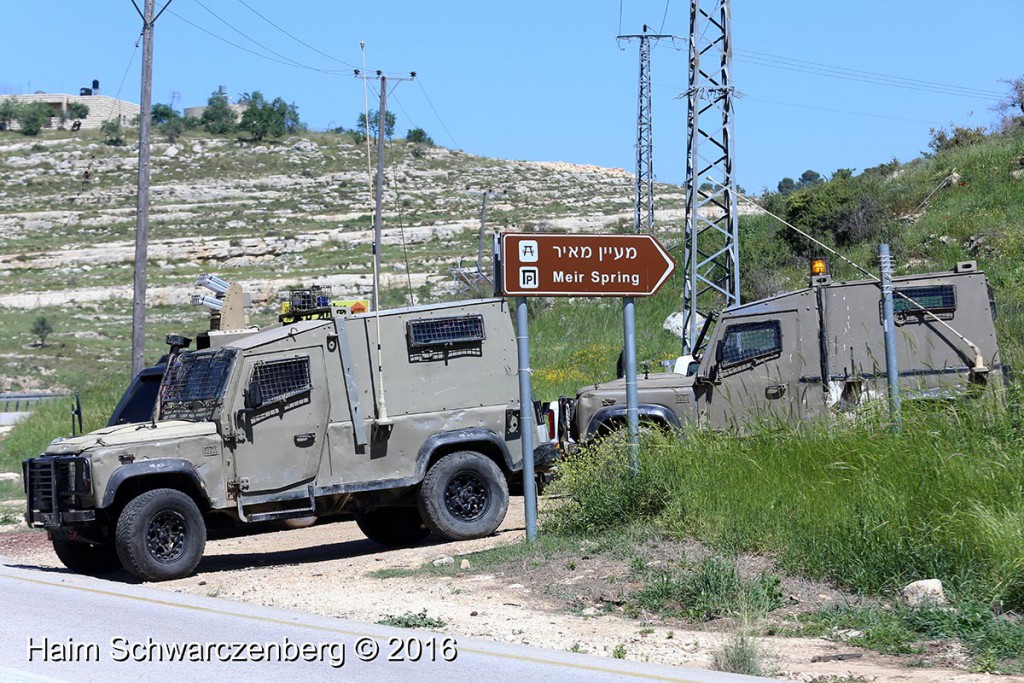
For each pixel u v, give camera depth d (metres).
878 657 19.88
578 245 31.70
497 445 35.25
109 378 100.50
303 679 18.41
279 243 192.12
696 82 66.06
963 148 105.69
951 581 22.95
